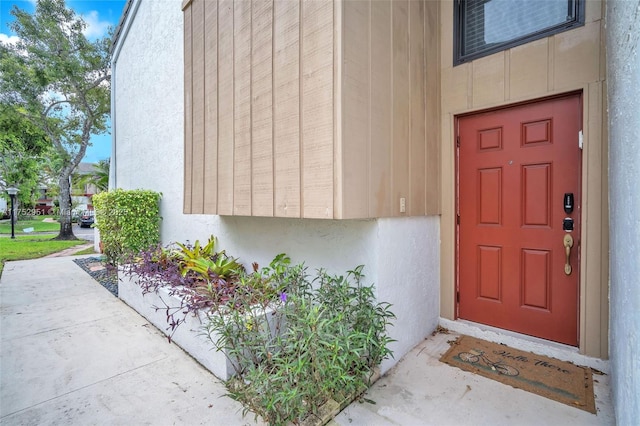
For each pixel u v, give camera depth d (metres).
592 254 2.30
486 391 2.10
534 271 2.63
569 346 2.46
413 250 2.72
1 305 4.04
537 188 2.61
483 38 2.87
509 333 2.74
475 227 2.94
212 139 3.20
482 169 2.89
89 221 20.16
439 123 3.04
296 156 2.26
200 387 2.22
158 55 5.88
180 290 3.04
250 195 2.69
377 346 2.01
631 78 1.30
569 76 2.39
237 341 2.11
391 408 1.95
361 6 2.12
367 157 2.17
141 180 6.64
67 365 2.52
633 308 1.23
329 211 2.04
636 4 1.21
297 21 2.23
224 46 2.99
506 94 2.70
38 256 7.86
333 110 2.01
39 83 10.50
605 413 1.86
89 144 13.95
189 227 4.91
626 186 1.40
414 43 2.67
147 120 6.33
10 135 14.05
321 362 1.72
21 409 1.97
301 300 2.04
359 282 2.41
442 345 2.75
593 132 2.28
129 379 2.32
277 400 1.64
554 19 2.49
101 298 4.35
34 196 24.69
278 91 2.40
